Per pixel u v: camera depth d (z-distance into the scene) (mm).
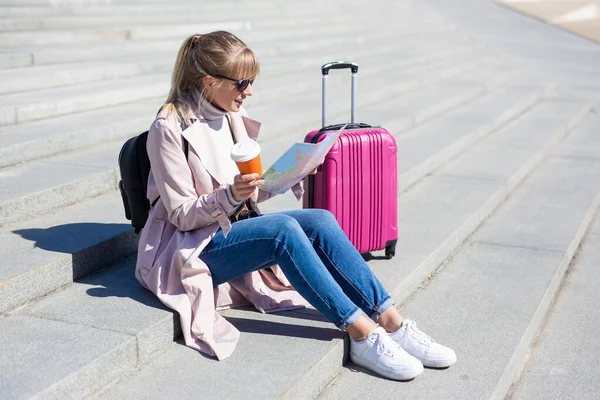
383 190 3875
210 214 2979
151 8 10242
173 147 3037
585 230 5473
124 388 2707
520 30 16734
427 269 4184
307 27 11562
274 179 2912
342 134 3719
